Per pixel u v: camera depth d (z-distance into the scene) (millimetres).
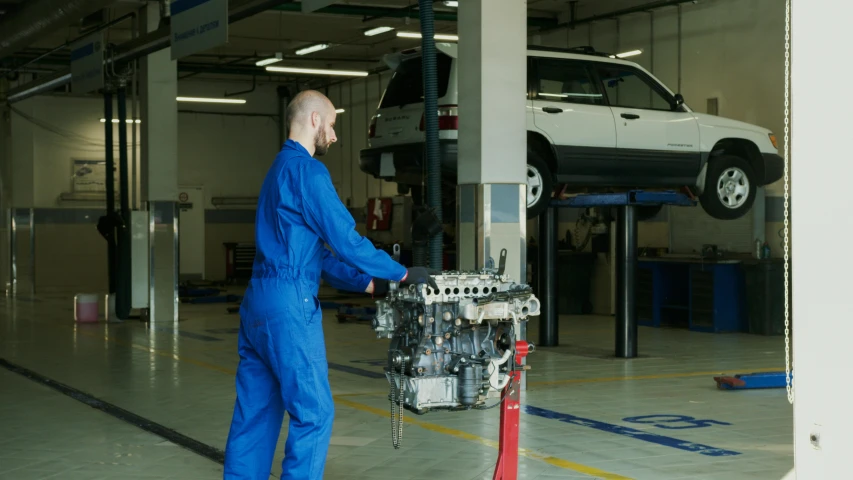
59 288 23984
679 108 10773
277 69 19594
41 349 11164
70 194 24219
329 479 4949
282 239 3730
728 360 9992
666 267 13891
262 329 3689
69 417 6801
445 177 9984
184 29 9945
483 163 7480
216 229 26094
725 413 6809
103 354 10672
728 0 14953
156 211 14172
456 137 9531
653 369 9281
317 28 19438
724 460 5289
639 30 16688
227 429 6328
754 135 11305
